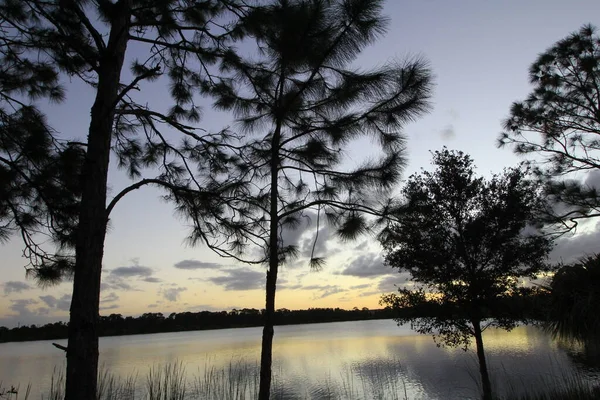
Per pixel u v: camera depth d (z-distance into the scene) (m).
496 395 10.62
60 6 5.67
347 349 48.03
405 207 5.75
